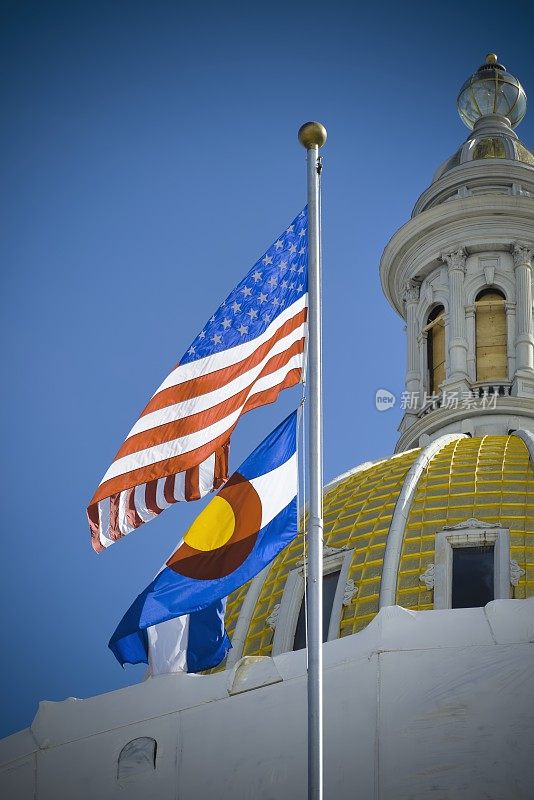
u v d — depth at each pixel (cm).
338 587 5481
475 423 6825
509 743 3941
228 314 3969
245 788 4109
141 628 3822
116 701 4353
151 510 3894
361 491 5959
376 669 4084
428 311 7369
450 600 5344
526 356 7006
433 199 7662
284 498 3844
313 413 3653
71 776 4284
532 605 4116
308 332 3816
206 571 3844
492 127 7888
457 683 4034
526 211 7319
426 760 3956
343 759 4022
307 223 3922
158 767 4228
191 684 4306
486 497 5734
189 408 3906
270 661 4269
